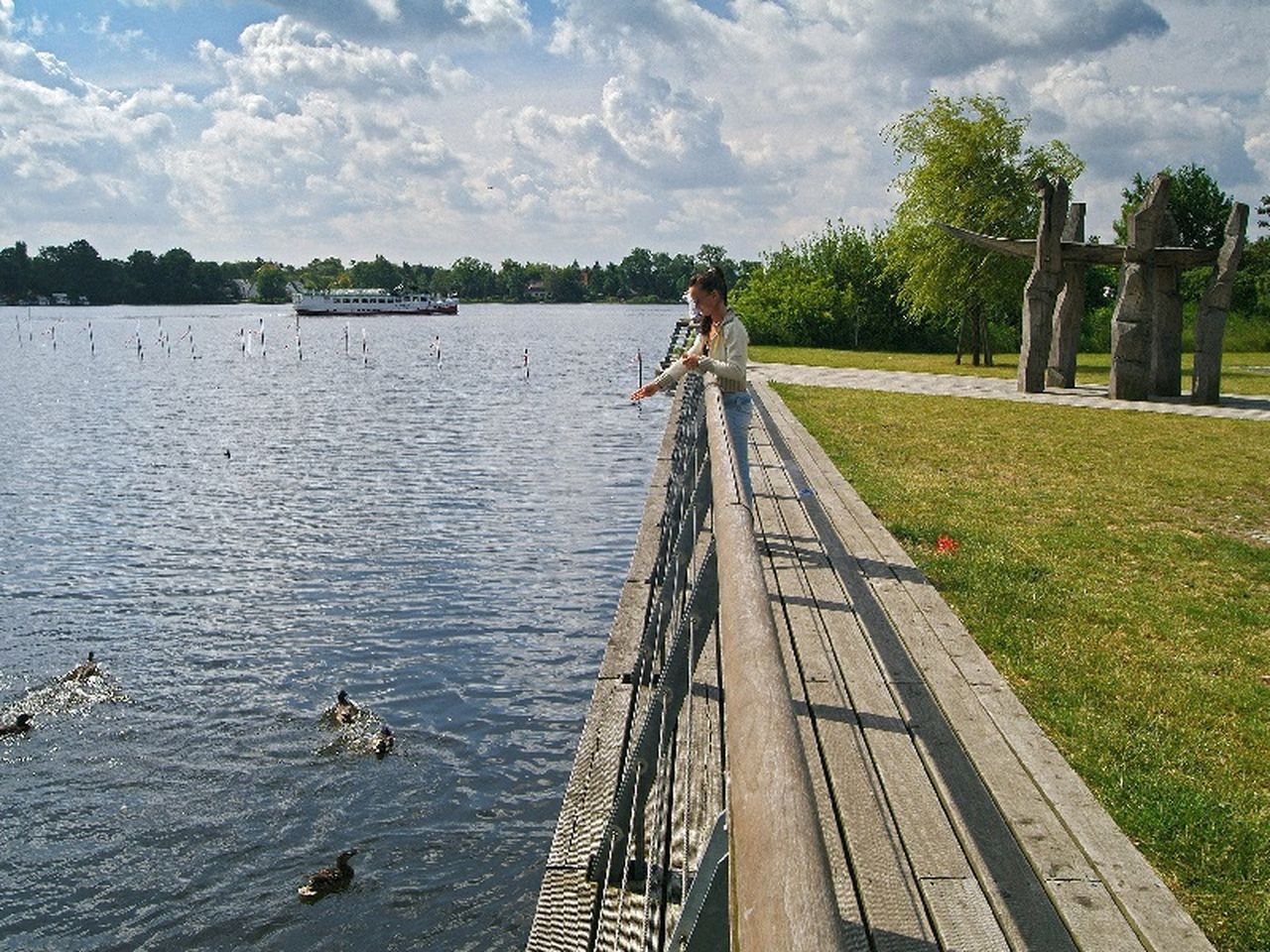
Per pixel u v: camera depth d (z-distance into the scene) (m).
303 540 18.89
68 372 59.72
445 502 22.17
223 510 21.53
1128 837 4.22
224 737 11.05
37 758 10.62
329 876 8.47
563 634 14.02
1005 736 4.90
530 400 43.34
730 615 2.33
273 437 32.16
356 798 9.77
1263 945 3.60
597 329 125.50
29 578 16.66
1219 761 5.11
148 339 96.12
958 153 37.66
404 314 170.50
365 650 13.48
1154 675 6.24
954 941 3.27
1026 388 25.38
